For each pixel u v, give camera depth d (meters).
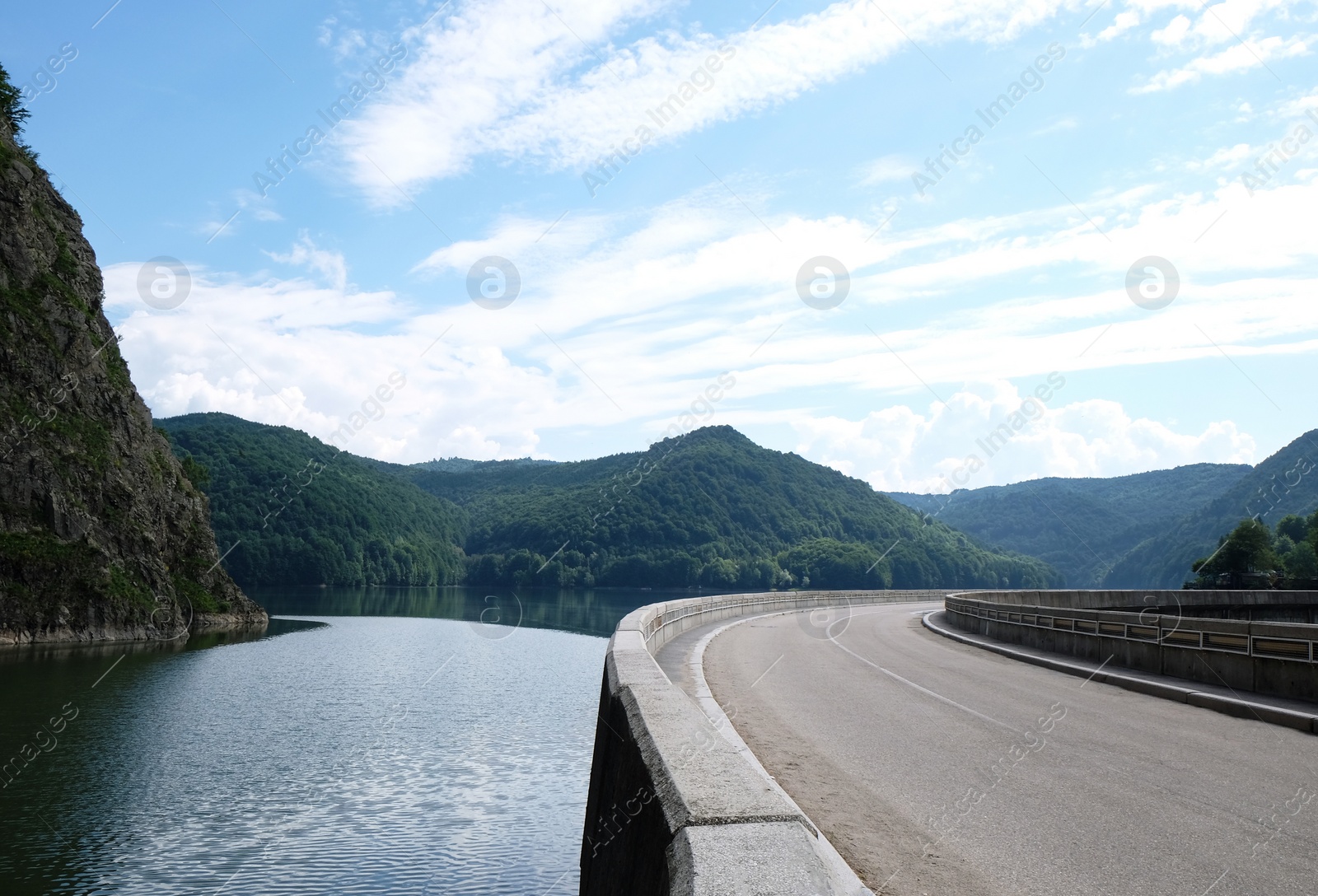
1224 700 13.84
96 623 52.44
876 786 8.51
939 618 42.19
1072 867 6.10
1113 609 52.19
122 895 16.92
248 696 38.66
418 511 153.50
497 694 40.72
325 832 20.56
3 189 60.31
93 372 63.84
